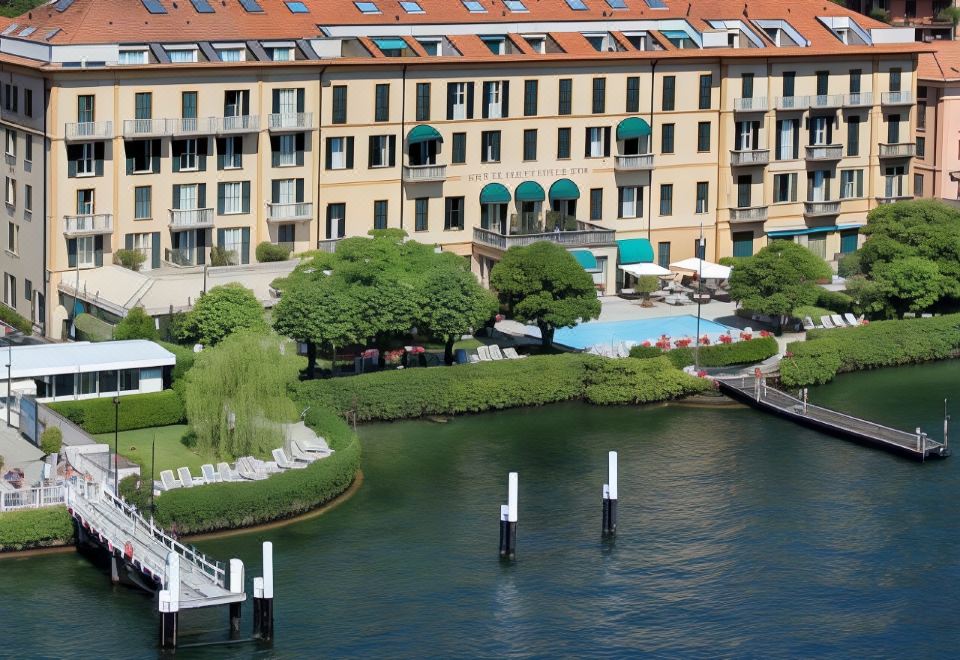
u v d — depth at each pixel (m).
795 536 148.00
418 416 173.50
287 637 129.12
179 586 128.88
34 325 189.75
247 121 191.62
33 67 183.12
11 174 191.38
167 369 166.38
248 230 194.62
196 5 194.62
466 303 177.38
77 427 155.62
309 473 149.25
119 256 187.75
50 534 140.12
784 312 194.50
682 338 191.75
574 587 138.12
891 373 193.62
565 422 174.12
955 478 161.38
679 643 130.38
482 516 150.12
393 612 133.12
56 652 125.81
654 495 155.62
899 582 140.25
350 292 173.62
